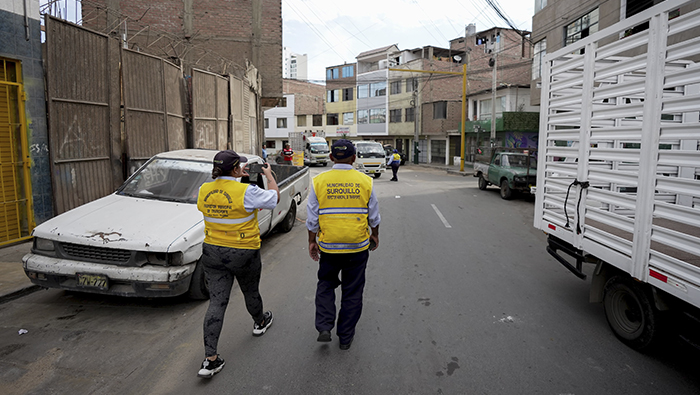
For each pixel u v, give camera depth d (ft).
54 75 22.95
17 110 21.74
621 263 11.59
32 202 22.39
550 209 15.89
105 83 26.76
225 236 10.78
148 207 16.21
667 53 9.66
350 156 11.44
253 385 10.13
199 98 40.55
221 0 63.16
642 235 10.65
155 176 18.54
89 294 16.10
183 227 14.57
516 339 12.48
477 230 28.35
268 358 11.39
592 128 12.77
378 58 150.41
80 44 24.72
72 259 13.89
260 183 13.39
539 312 14.48
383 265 19.99
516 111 93.56
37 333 12.85
